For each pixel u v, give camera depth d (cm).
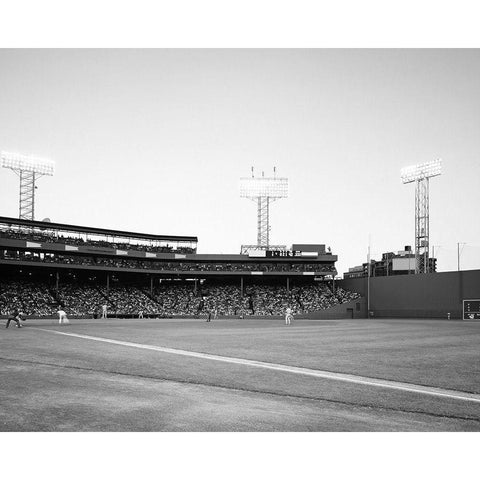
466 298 6612
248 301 8038
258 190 9325
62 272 7650
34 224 7094
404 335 3031
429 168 7831
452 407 977
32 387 1103
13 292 6769
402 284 7462
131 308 7269
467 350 2028
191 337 2680
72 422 830
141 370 1374
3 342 2198
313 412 927
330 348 2084
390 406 979
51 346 2030
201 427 826
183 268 8256
